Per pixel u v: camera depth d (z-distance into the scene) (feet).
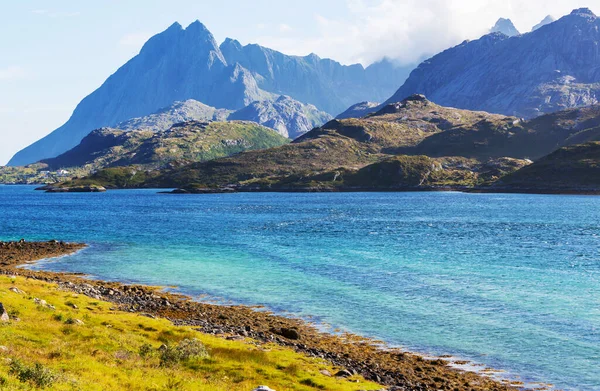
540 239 412.36
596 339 152.35
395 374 123.13
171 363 108.78
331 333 160.15
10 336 107.55
